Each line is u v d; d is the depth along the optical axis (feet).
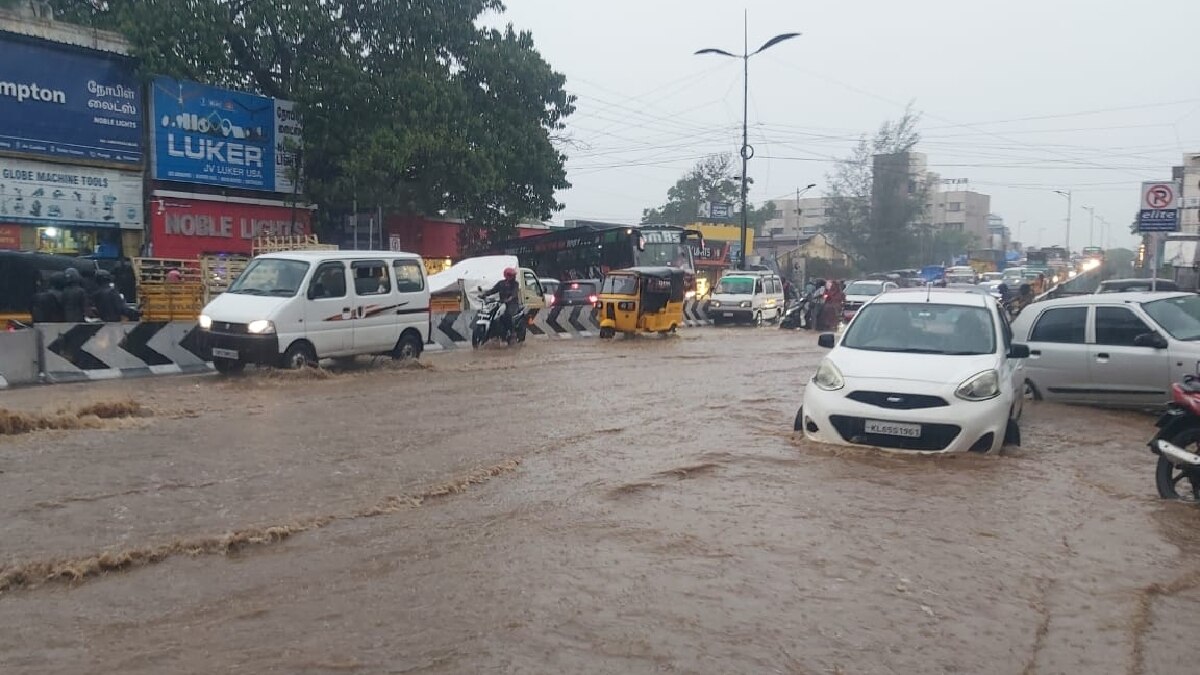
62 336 41.27
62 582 15.15
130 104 79.20
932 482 22.16
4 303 48.32
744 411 34.04
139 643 12.73
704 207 228.02
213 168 85.30
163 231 82.07
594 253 103.55
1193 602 14.93
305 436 28.19
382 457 25.07
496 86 100.37
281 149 90.84
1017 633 13.42
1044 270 143.84
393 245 98.48
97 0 89.35
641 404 35.73
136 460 24.40
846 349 28.27
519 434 28.78
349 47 90.99
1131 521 19.49
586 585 15.03
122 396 36.47
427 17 93.09
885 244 204.95
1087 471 24.30
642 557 16.49
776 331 87.66
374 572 15.67
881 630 13.38
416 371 47.14
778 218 365.81
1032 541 17.93
